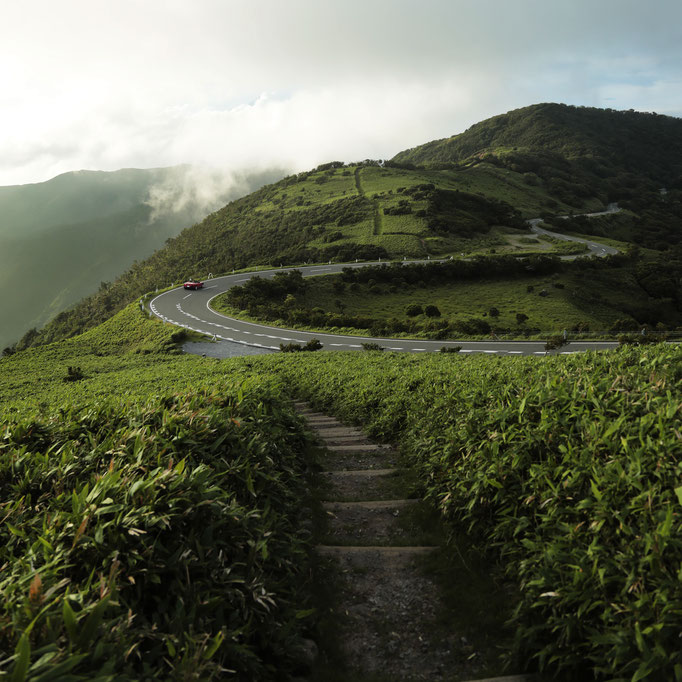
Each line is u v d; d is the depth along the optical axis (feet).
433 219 375.25
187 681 7.49
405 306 224.12
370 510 19.56
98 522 10.18
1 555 10.27
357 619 12.67
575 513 11.25
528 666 10.27
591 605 9.18
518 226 416.46
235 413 19.79
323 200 488.02
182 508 11.08
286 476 19.56
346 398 42.19
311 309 211.82
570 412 14.87
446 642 11.50
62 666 6.45
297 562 13.70
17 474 13.64
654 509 9.85
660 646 7.61
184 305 220.43
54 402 56.95
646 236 474.90
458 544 15.30
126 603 8.97
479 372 28.50
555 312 207.82
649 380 16.26
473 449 16.84
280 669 10.00
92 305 473.26
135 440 14.51
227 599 10.05
